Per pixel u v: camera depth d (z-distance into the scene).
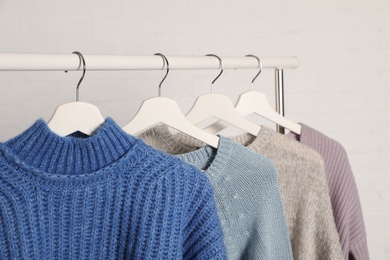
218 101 1.11
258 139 1.15
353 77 2.16
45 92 2.09
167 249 0.84
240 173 1.06
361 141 2.18
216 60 1.13
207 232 0.88
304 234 1.17
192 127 1.02
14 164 0.77
